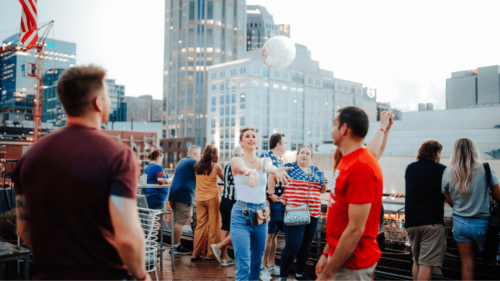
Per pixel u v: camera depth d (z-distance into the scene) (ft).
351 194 6.71
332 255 7.04
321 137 410.31
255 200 11.80
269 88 365.81
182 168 18.66
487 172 11.05
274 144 15.97
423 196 11.59
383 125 9.55
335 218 7.26
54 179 4.67
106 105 5.39
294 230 13.33
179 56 456.86
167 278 14.84
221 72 376.89
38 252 4.86
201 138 447.01
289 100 380.58
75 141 4.82
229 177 16.63
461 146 11.34
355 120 7.11
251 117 351.25
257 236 11.91
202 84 449.48
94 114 5.18
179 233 18.63
